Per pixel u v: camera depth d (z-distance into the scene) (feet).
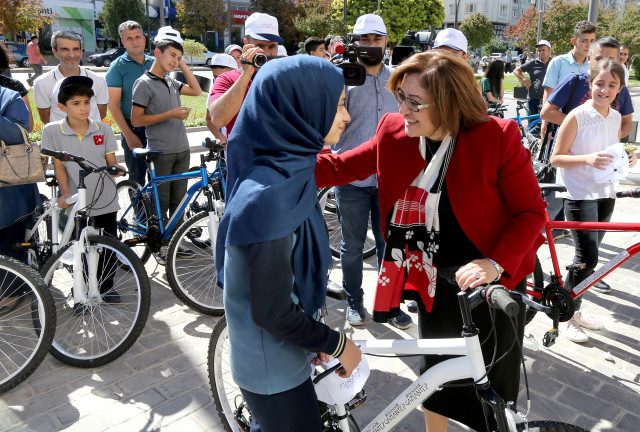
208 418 8.73
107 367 10.12
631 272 14.57
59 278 13.37
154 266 14.93
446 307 6.70
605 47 12.68
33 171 10.39
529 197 6.07
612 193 10.94
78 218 10.46
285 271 4.43
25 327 10.59
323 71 4.57
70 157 10.19
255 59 9.53
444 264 6.58
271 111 4.46
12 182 10.27
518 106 29.37
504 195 6.20
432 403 7.05
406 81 5.82
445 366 5.87
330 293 6.68
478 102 5.82
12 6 62.44
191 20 117.19
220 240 4.75
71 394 9.32
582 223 9.49
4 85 13.67
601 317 12.09
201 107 47.73
